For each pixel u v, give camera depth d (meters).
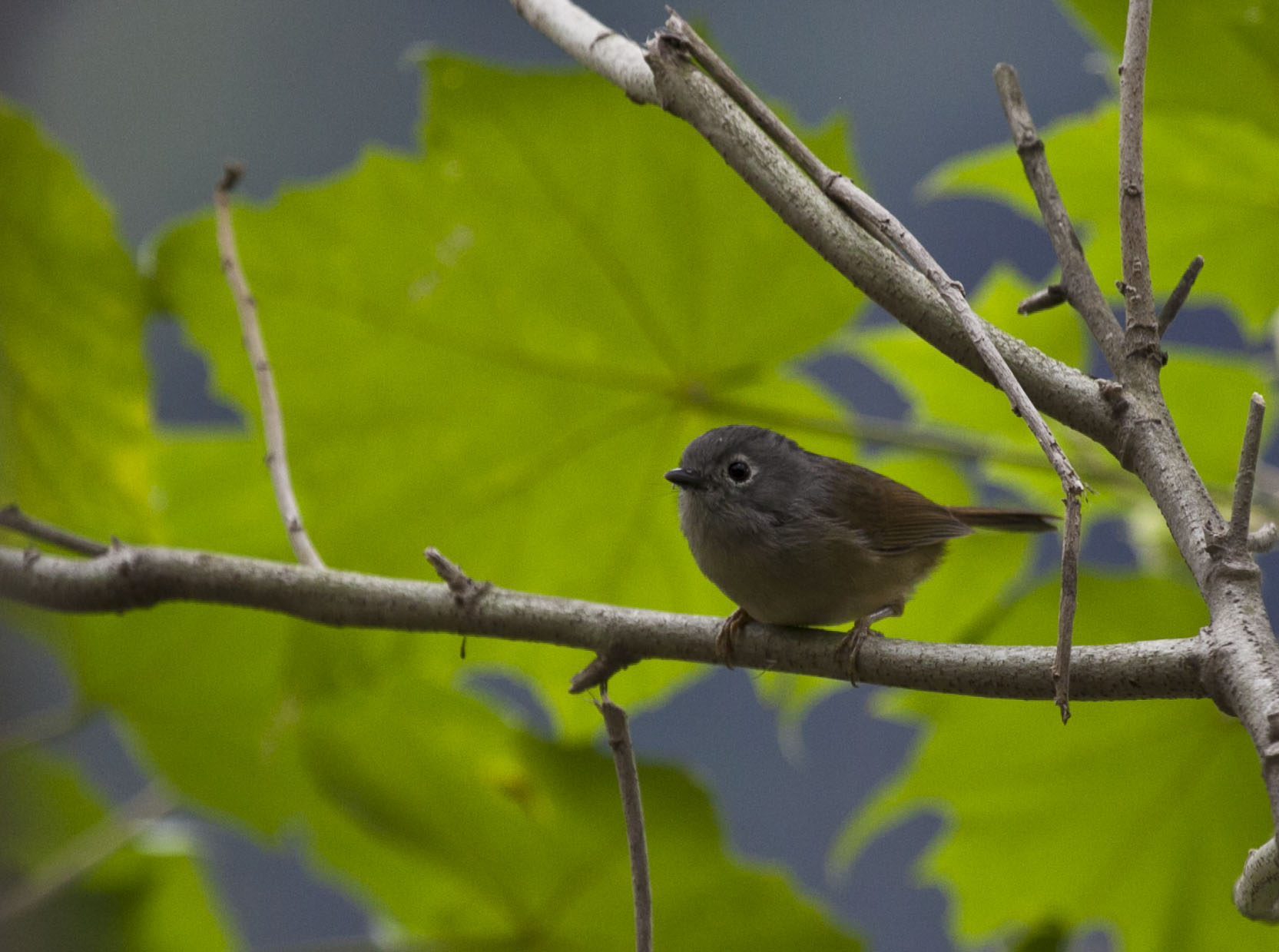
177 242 6.80
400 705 6.80
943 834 6.82
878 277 6.68
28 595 6.74
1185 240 6.82
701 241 6.81
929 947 7.56
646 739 8.05
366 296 6.81
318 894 7.03
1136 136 6.67
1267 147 6.79
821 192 6.68
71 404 6.81
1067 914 6.82
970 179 6.82
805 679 6.84
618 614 6.71
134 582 6.73
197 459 6.82
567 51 6.72
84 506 6.82
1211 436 6.84
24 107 6.78
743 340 6.82
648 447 6.84
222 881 6.91
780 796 7.77
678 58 6.70
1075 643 6.79
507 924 6.82
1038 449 6.86
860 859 7.67
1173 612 6.78
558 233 6.81
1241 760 6.79
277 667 6.82
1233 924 6.80
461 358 6.82
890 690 6.80
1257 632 6.62
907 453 6.84
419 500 6.83
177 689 6.82
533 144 6.80
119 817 6.82
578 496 6.84
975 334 6.64
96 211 6.80
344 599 6.73
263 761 6.82
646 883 6.67
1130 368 6.66
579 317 6.82
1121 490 6.82
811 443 6.84
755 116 6.69
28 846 6.70
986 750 6.80
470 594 6.72
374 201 6.81
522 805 6.80
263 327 6.82
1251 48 6.75
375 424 6.82
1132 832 6.81
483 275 6.82
